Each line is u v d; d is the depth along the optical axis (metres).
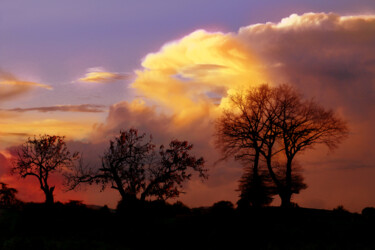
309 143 60.19
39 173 54.75
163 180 51.00
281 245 43.16
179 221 50.19
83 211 52.97
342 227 48.62
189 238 45.44
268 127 59.66
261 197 57.75
